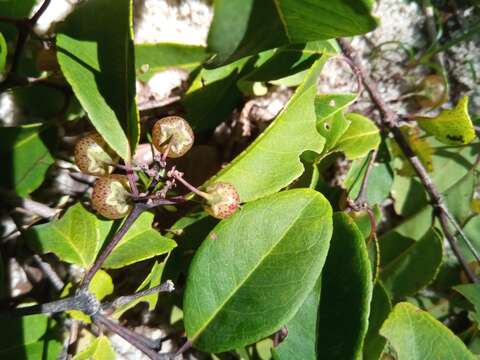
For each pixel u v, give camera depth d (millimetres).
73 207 123
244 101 158
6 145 124
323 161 161
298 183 144
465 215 177
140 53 135
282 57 143
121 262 121
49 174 138
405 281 163
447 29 187
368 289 123
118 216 112
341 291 126
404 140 165
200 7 148
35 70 125
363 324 122
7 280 134
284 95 161
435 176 176
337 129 146
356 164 158
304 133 126
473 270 177
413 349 136
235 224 119
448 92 192
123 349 149
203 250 118
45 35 127
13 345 123
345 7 102
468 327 177
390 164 167
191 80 142
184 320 117
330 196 153
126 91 110
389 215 182
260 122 158
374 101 163
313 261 117
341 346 123
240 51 107
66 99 129
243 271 119
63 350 133
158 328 153
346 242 128
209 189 111
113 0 109
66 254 121
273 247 120
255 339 116
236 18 99
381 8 179
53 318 133
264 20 103
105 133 107
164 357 112
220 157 156
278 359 125
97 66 110
